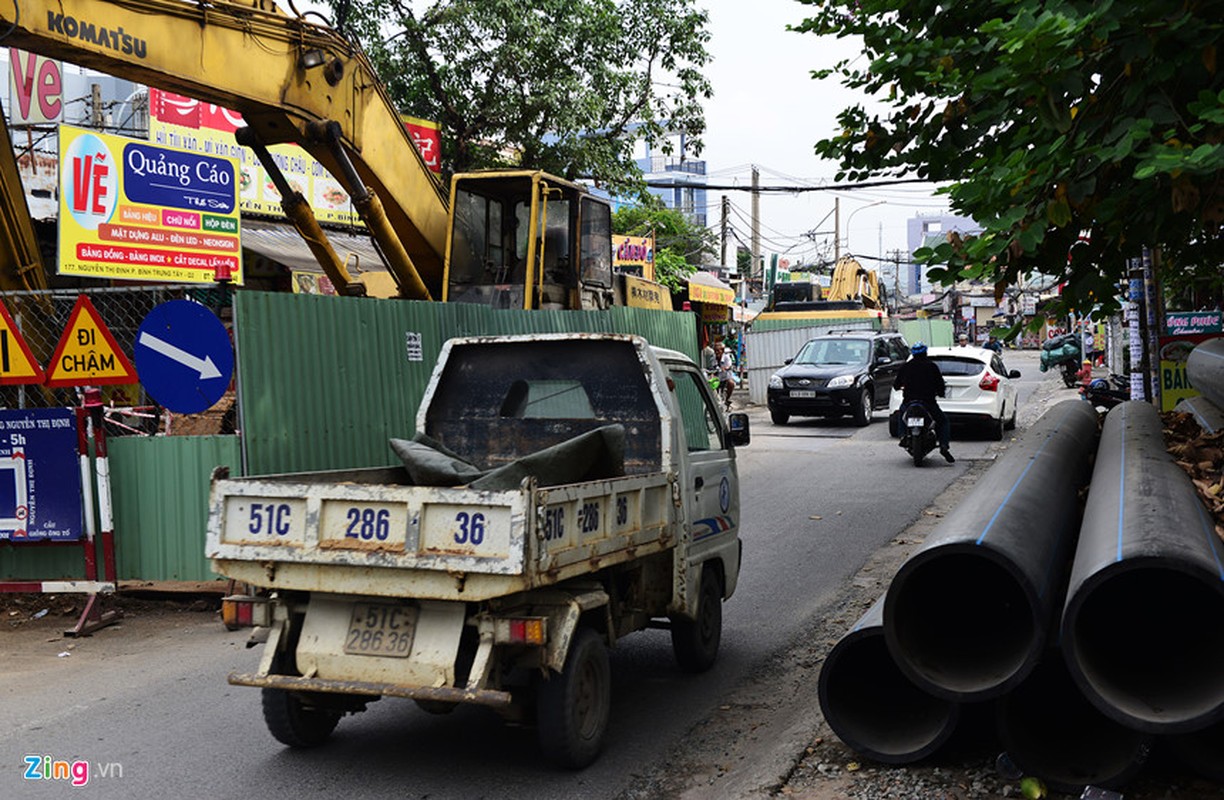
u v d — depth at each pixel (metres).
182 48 9.05
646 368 6.31
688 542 6.26
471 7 20.50
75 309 8.25
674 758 5.39
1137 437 7.31
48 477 8.15
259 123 10.52
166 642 7.74
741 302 52.03
